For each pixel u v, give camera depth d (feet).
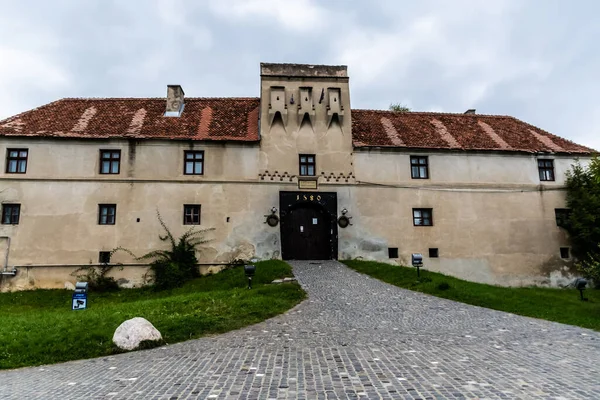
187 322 39.29
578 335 35.45
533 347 31.04
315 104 88.43
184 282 75.05
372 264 77.05
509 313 46.24
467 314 44.83
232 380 23.76
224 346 32.45
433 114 104.58
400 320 41.68
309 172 85.66
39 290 73.87
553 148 93.56
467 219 86.89
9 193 76.84
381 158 87.45
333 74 90.22
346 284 61.72
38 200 77.15
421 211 86.79
